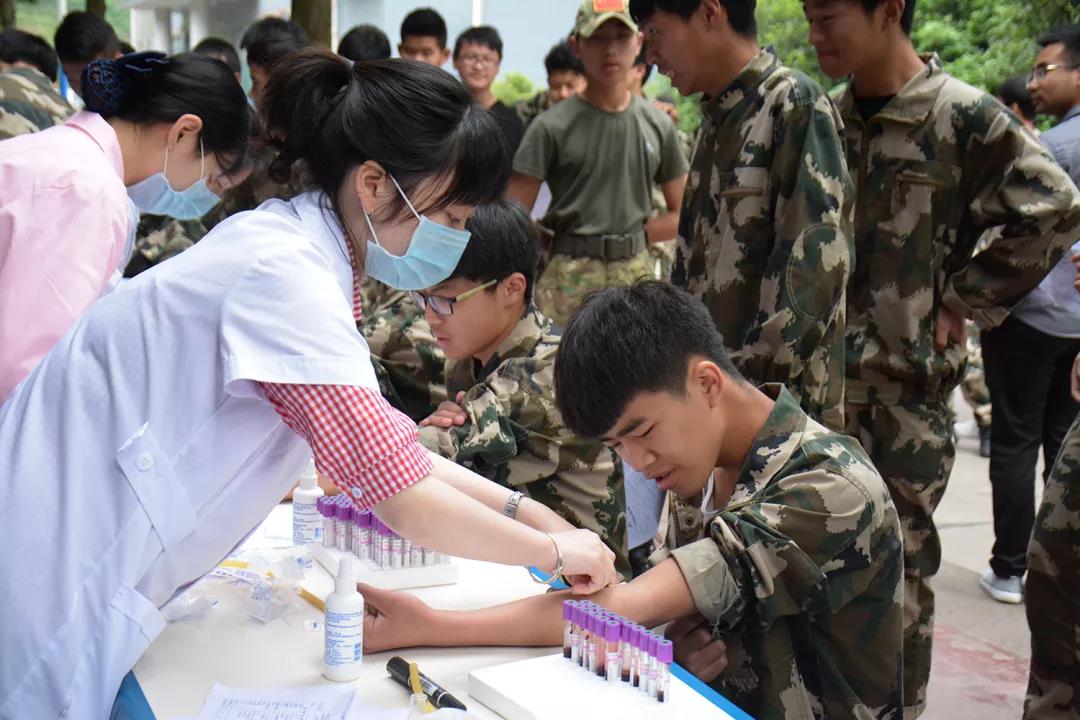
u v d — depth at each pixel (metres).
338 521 1.91
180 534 1.45
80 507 1.41
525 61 8.07
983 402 5.50
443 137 1.45
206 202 2.33
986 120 2.73
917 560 2.81
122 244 2.04
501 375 2.33
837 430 2.66
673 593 1.70
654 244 5.15
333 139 1.46
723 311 2.78
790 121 2.63
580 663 1.52
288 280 1.38
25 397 1.47
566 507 2.31
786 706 1.76
